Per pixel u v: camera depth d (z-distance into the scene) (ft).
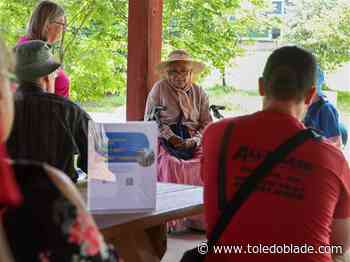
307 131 5.13
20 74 7.09
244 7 18.67
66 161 7.20
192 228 13.67
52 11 11.25
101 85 18.72
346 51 18.13
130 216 6.38
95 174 6.45
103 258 2.83
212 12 18.48
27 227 2.66
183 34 18.56
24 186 2.76
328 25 18.28
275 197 4.96
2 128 2.69
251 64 18.47
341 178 5.08
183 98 13.94
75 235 2.72
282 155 5.02
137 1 13.89
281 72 5.24
